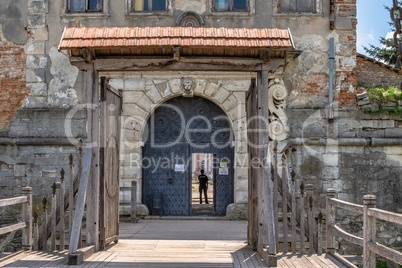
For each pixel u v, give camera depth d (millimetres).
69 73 14367
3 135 14297
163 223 13234
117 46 7797
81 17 14352
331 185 13805
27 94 14422
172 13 14250
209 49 7957
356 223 13672
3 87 14477
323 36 14234
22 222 8508
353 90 14164
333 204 8359
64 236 8750
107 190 8906
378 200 13789
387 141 13781
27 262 7645
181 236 10695
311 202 8508
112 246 9195
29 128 14250
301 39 14227
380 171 13852
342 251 13305
